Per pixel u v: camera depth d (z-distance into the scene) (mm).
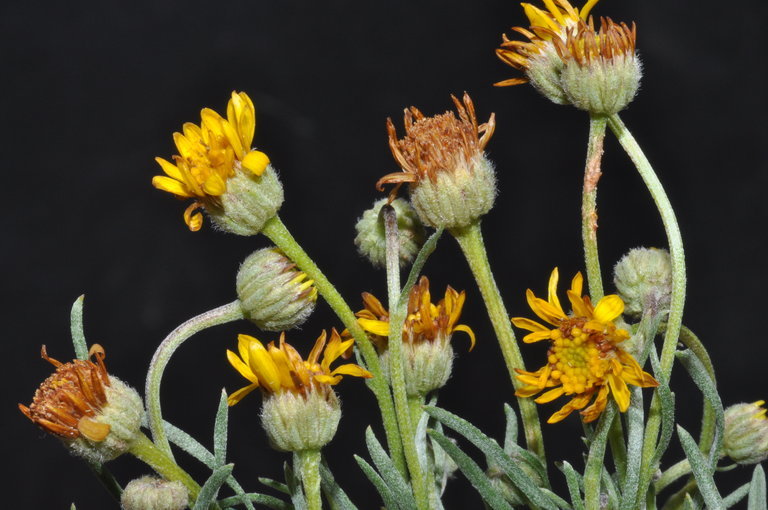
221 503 359
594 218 362
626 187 773
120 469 700
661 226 769
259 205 357
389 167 805
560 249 763
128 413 353
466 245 368
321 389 353
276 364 352
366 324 359
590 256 362
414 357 363
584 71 362
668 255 368
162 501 348
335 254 783
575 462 664
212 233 821
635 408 352
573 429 664
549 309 348
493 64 811
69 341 820
